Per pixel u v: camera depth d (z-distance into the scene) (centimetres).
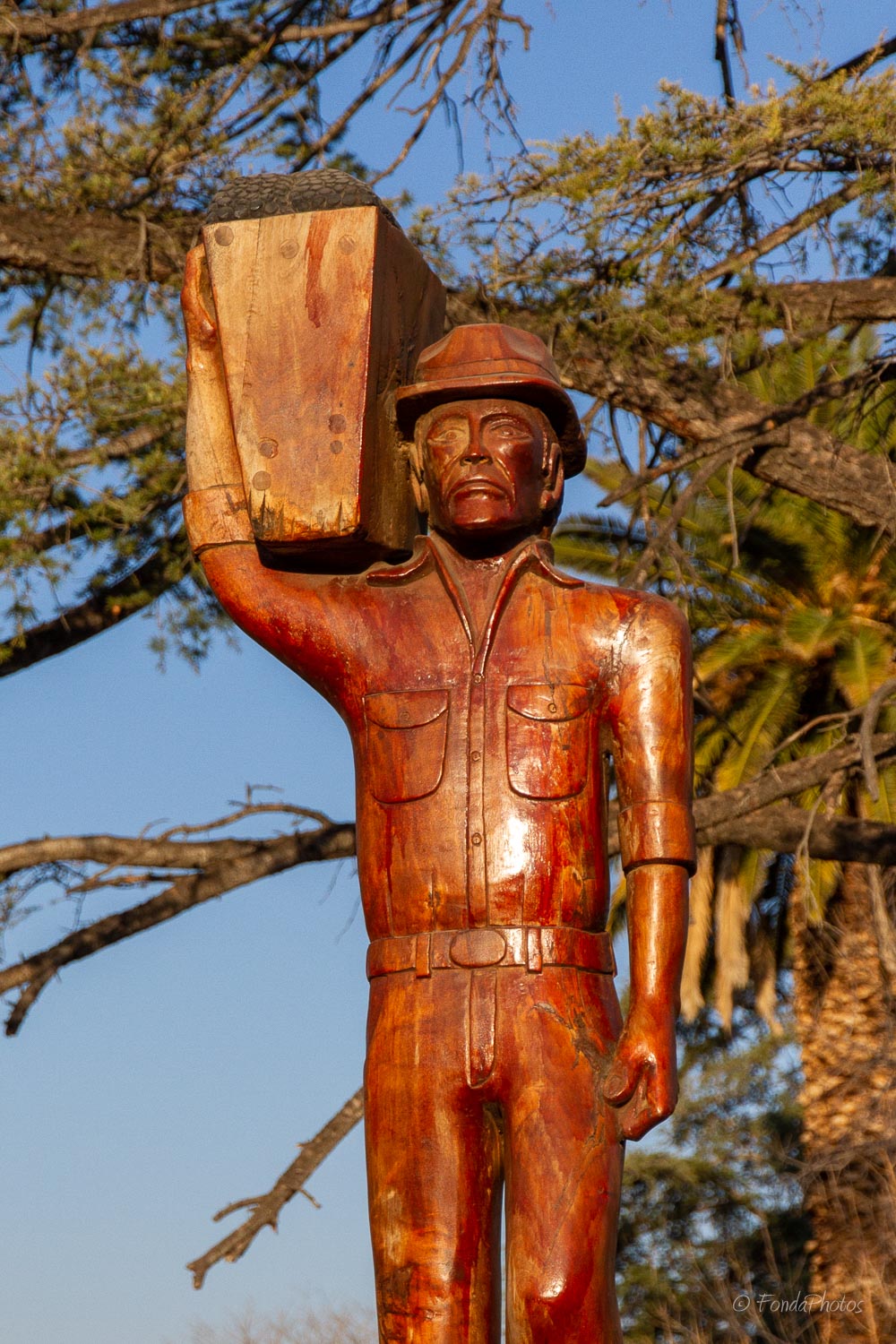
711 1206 1884
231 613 416
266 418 411
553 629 399
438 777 388
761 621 1357
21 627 1079
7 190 1020
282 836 1134
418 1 1117
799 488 1016
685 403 1004
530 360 416
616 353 986
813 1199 1416
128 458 1052
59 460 1012
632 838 388
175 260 1009
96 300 1040
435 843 385
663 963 380
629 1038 373
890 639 1316
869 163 970
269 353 414
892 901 1355
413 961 380
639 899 386
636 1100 369
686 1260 1759
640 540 1368
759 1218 1644
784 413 973
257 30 1094
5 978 1073
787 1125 1906
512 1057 368
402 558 429
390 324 427
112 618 1169
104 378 998
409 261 440
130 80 1007
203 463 422
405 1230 369
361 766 401
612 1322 358
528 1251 357
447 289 988
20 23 1023
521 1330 356
